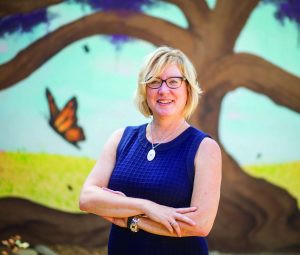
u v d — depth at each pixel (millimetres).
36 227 4125
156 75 1969
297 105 4434
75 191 4180
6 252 4035
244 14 4402
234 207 4359
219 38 4375
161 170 1927
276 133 4418
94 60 4219
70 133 4188
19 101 4152
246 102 4395
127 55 4250
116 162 2096
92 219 4219
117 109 4234
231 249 4336
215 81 4363
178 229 1816
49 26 4191
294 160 4426
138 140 2076
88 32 4219
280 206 4414
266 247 4375
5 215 4094
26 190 4129
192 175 1904
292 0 4426
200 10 4359
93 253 4199
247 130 4387
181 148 1959
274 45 4418
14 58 4156
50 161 4168
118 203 1913
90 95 4215
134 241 1933
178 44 4316
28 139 4148
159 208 1847
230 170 4363
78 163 4191
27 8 4180
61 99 4188
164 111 1983
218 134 4359
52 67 4188
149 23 4281
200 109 4340
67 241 4160
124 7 4250
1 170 4109
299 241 4402
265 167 4402
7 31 4156
